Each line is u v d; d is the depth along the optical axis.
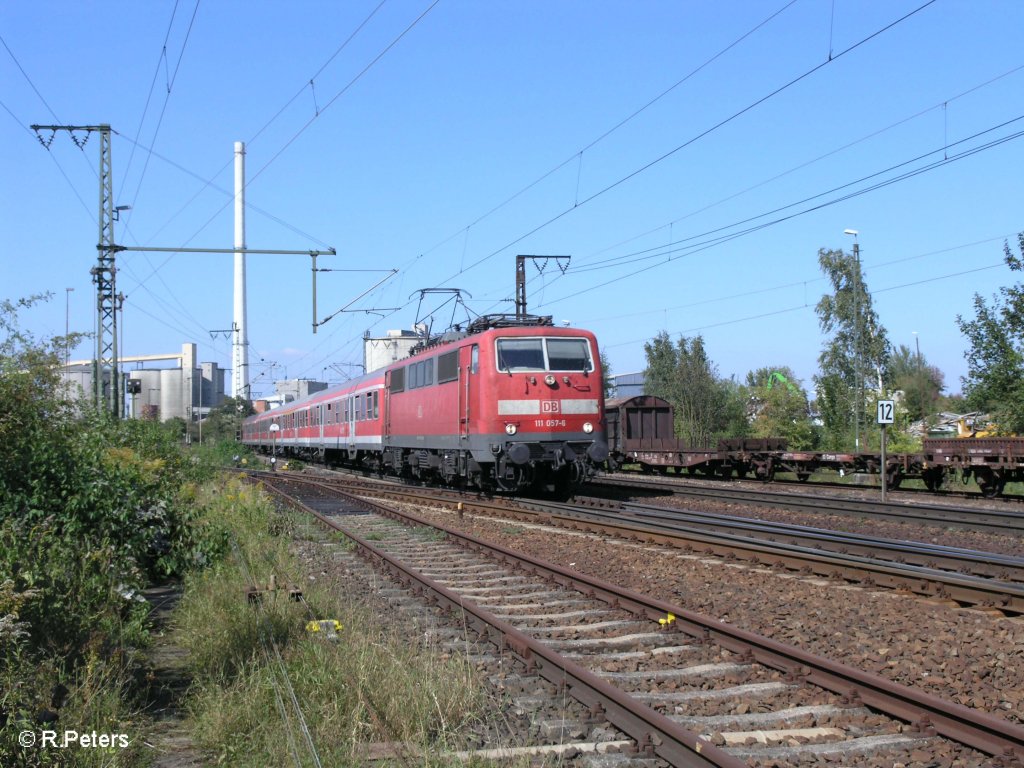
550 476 22.73
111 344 28.81
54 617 7.10
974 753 5.36
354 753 5.32
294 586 9.73
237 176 71.88
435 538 15.41
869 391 44.44
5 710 5.33
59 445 10.32
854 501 18.88
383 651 7.14
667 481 30.38
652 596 10.17
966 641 7.88
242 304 75.69
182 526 11.70
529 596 10.26
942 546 13.37
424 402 25.30
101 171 29.00
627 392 75.62
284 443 56.44
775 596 9.96
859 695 6.25
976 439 23.02
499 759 5.38
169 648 8.22
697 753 5.14
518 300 36.56
